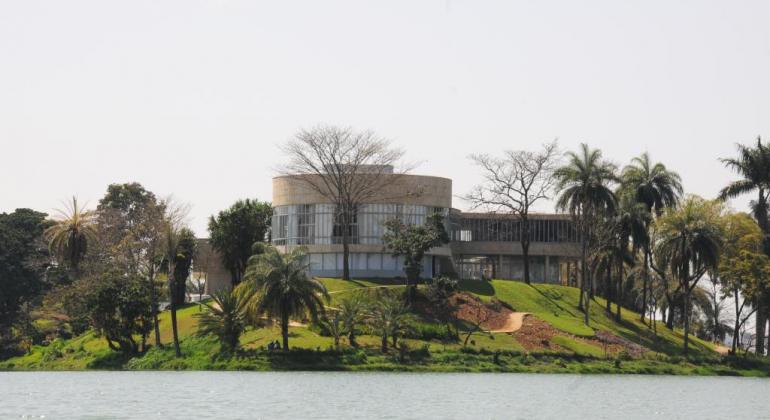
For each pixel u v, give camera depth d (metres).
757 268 170.25
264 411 87.44
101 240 192.25
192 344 156.25
